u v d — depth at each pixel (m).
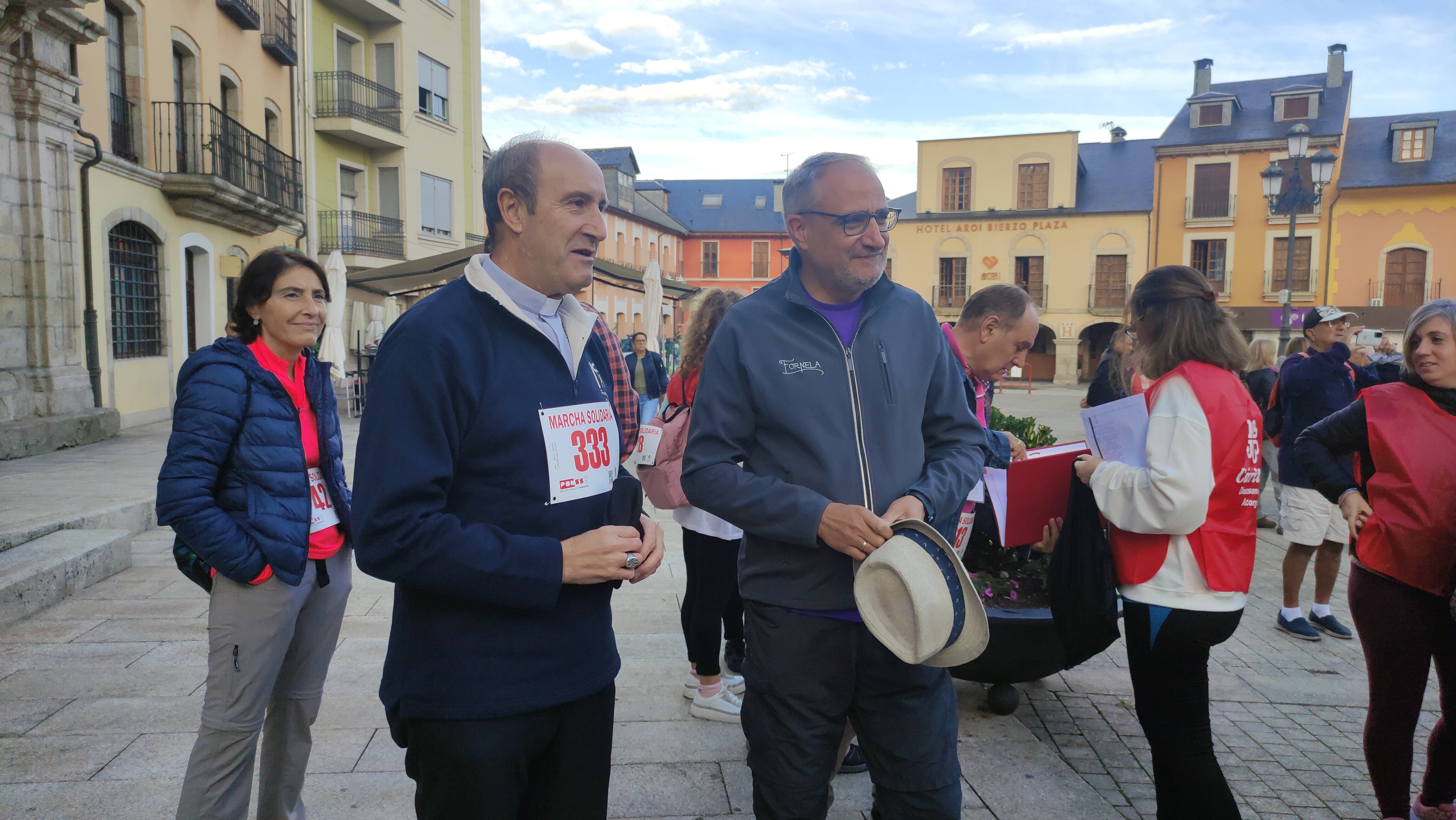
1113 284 39.19
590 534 1.60
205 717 2.13
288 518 2.14
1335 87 37.41
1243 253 37.09
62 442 10.38
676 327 51.16
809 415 2.01
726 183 56.84
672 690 3.66
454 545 1.47
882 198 2.03
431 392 1.51
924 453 2.16
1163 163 38.16
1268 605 5.31
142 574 5.36
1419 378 2.66
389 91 22.94
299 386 2.33
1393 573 2.62
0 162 9.98
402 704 1.59
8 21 9.50
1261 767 3.12
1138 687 2.40
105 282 11.96
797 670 2.02
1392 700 2.65
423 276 13.93
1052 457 3.18
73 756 2.91
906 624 1.79
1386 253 35.00
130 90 13.05
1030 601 3.43
